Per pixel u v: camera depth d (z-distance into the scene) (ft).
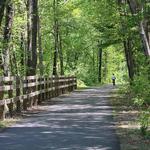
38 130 58.65
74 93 153.89
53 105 99.30
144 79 54.60
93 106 97.55
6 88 71.00
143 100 56.90
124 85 96.48
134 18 68.80
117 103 104.88
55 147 46.29
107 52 336.29
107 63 343.67
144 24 68.69
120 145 48.06
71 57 251.19
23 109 83.97
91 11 135.74
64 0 179.83
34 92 93.15
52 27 191.62
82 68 254.27
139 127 61.82
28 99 88.74
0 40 92.12
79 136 53.78
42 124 64.95
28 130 58.59
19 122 67.05
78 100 116.78
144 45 64.59
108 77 340.59
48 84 115.96
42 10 183.83
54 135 54.44
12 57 144.36
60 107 94.32
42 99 108.27
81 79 251.80
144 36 65.21
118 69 336.29
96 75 295.89
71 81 173.06
